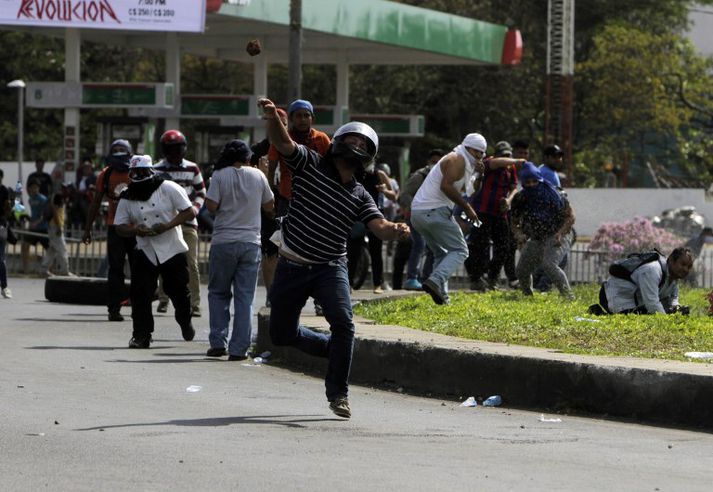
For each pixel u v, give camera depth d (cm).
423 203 2425
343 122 6238
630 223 4038
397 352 1900
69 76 5516
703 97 8700
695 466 1322
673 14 8938
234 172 2152
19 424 1473
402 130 6400
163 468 1245
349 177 1545
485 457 1342
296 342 1600
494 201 2891
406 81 7975
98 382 1833
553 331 2011
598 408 1666
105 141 5656
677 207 6544
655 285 2239
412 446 1398
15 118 8438
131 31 5703
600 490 1184
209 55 6481
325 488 1166
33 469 1234
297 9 3591
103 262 3694
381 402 1766
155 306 3145
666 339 1927
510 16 8238
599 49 8156
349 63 6475
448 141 8281
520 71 8156
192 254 2814
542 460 1334
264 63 6088
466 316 2250
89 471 1228
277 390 1827
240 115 5816
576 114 8375
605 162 8200
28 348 2220
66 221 4891
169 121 5903
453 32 6138
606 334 1972
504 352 1789
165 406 1636
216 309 2178
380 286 3234
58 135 8494
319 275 1558
